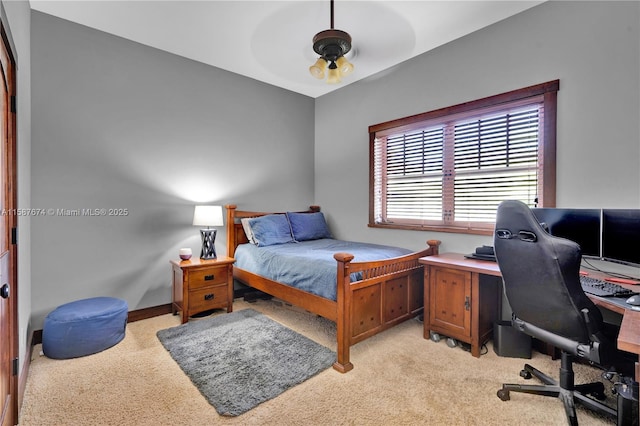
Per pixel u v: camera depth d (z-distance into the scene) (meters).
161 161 3.22
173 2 2.45
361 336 2.28
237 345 2.47
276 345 2.47
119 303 2.59
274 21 2.70
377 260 2.51
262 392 1.86
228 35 2.93
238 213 3.77
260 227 3.54
